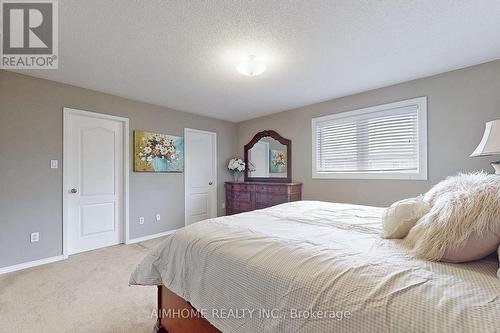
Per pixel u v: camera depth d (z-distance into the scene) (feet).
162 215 12.72
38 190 8.76
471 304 2.03
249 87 10.09
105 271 8.07
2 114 8.06
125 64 7.88
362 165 10.84
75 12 5.33
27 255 8.46
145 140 11.94
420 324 1.99
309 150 12.65
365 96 10.65
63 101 9.40
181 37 6.37
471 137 8.20
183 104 12.44
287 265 3.05
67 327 5.16
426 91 9.09
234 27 5.96
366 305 2.27
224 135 16.02
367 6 5.24
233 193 15.23
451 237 2.80
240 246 3.75
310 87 10.09
